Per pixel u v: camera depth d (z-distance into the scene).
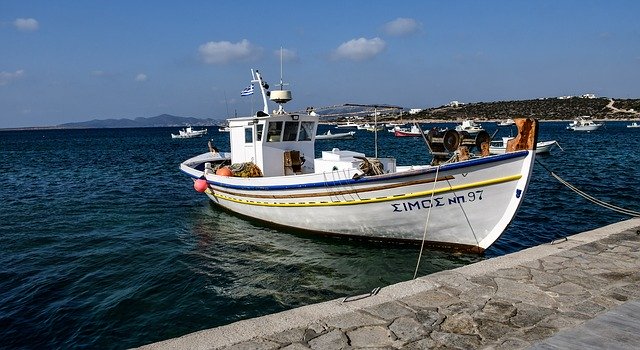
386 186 10.45
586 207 16.91
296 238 12.55
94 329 7.48
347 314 5.00
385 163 12.33
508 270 6.29
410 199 10.34
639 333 4.42
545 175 25.92
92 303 8.50
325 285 9.29
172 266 10.52
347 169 10.93
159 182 26.25
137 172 32.03
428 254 10.84
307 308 5.18
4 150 64.25
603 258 6.74
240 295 8.80
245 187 13.52
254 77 15.38
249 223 14.46
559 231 13.65
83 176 30.05
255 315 7.93
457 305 5.20
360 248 11.48
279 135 14.12
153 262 10.87
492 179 9.52
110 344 7.00
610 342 4.25
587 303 5.20
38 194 22.16
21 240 13.12
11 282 9.66
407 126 94.88
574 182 23.03
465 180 9.73
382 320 4.85
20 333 7.38
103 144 79.38
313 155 15.00
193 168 18.97
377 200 10.71
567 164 31.77
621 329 4.50
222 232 13.52
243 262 10.75
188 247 12.10
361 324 4.77
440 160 11.04
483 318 4.87
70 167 36.78
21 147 72.31
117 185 25.12
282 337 4.51
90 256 11.42
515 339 4.40
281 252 11.42
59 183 26.44
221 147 66.62
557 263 6.55
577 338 4.34
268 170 14.11
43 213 17.22
